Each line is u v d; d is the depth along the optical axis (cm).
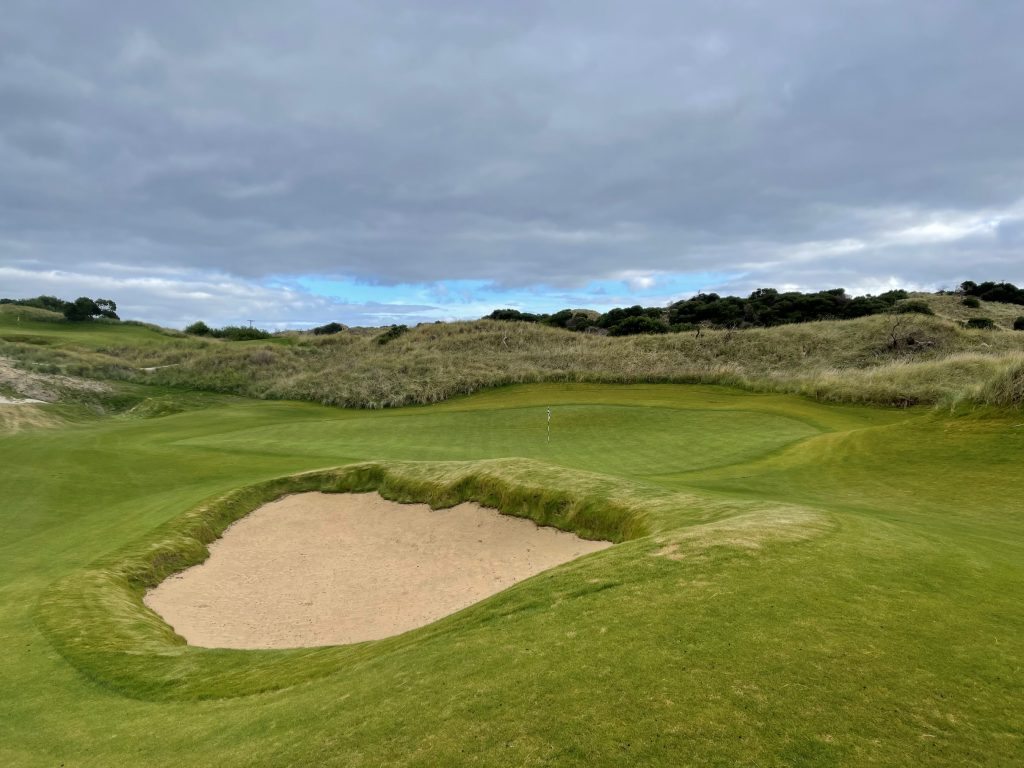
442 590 1313
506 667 579
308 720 569
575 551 1332
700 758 409
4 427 3562
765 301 8244
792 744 417
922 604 645
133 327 7875
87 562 1355
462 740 464
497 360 5662
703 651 557
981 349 4934
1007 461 1491
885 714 447
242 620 1240
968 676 498
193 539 1559
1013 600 658
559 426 3120
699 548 849
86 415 4256
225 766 512
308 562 1520
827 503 1326
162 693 796
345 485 1967
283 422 3803
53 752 643
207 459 2438
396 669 645
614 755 420
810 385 3684
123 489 2006
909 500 1341
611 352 5816
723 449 2378
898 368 3906
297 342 7444
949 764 392
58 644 958
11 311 7525
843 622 602
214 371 5709
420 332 7231
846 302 7662
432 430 3173
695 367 4822
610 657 566
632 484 1509
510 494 1619
